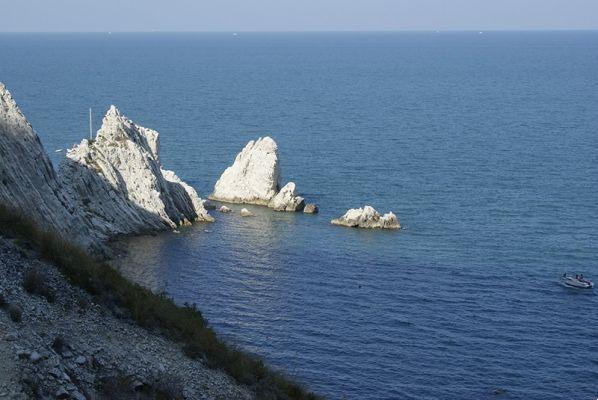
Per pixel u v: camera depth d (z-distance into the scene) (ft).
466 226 352.69
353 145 567.59
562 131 643.86
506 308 254.68
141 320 122.62
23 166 237.66
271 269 287.89
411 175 463.83
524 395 198.18
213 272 282.97
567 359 219.00
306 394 139.64
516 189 428.15
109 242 309.42
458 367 211.61
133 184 341.62
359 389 196.75
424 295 263.90
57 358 97.55
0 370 89.56
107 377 101.60
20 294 108.06
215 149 539.70
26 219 130.41
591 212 379.76
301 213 378.53
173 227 342.44
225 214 375.66
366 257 304.71
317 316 242.99
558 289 272.92
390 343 224.94
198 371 117.91
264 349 216.33
